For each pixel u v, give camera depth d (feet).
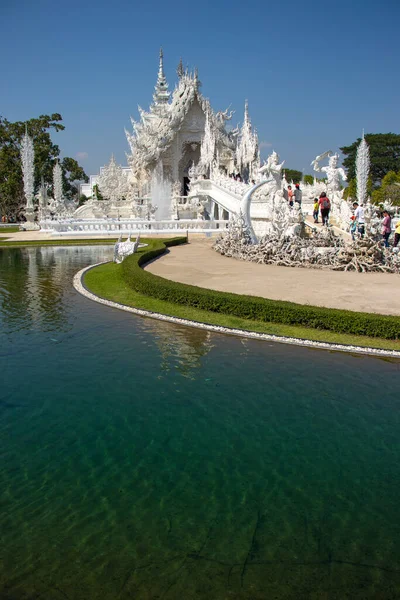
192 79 177.88
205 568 13.50
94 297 47.60
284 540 14.69
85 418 22.66
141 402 24.26
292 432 21.48
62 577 13.19
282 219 82.53
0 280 58.70
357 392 25.57
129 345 32.83
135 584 12.92
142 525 15.30
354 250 61.21
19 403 24.09
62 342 33.45
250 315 38.91
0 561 13.78
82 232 119.24
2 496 16.80
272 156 115.44
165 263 67.92
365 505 16.48
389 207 97.45
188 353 31.30
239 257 72.54
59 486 17.40
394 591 12.78
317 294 45.16
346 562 13.80
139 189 187.62
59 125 243.19
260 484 17.63
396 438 20.97
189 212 160.04
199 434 21.25
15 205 232.32
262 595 12.59
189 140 184.96
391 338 33.58
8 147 228.43
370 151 267.39
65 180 260.21
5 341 33.60
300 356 30.76
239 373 27.99
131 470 18.47
